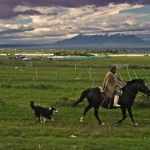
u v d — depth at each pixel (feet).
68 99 86.84
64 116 68.23
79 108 76.54
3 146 42.93
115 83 60.85
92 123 62.39
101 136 52.01
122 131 55.06
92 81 157.38
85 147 43.24
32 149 42.04
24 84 126.93
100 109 75.97
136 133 54.13
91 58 466.29
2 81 154.71
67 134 52.80
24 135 52.24
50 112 62.90
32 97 95.66
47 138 49.08
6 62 331.36
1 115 68.49
